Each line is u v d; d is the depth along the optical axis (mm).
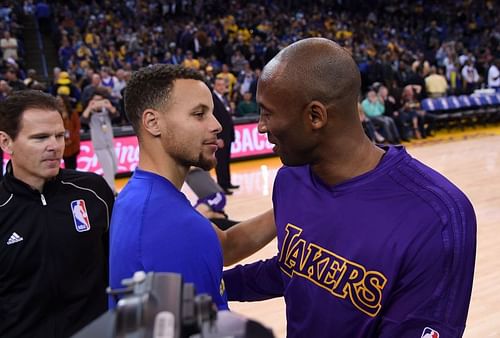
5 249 1582
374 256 1023
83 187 1732
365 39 17766
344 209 1079
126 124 8555
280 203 1231
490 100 12266
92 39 13883
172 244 973
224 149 6664
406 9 21266
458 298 983
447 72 13992
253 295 1383
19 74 11062
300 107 1010
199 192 3033
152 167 1101
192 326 456
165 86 1062
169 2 17531
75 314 1657
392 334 1004
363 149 1086
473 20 20344
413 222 1000
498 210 5598
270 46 14695
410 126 10742
